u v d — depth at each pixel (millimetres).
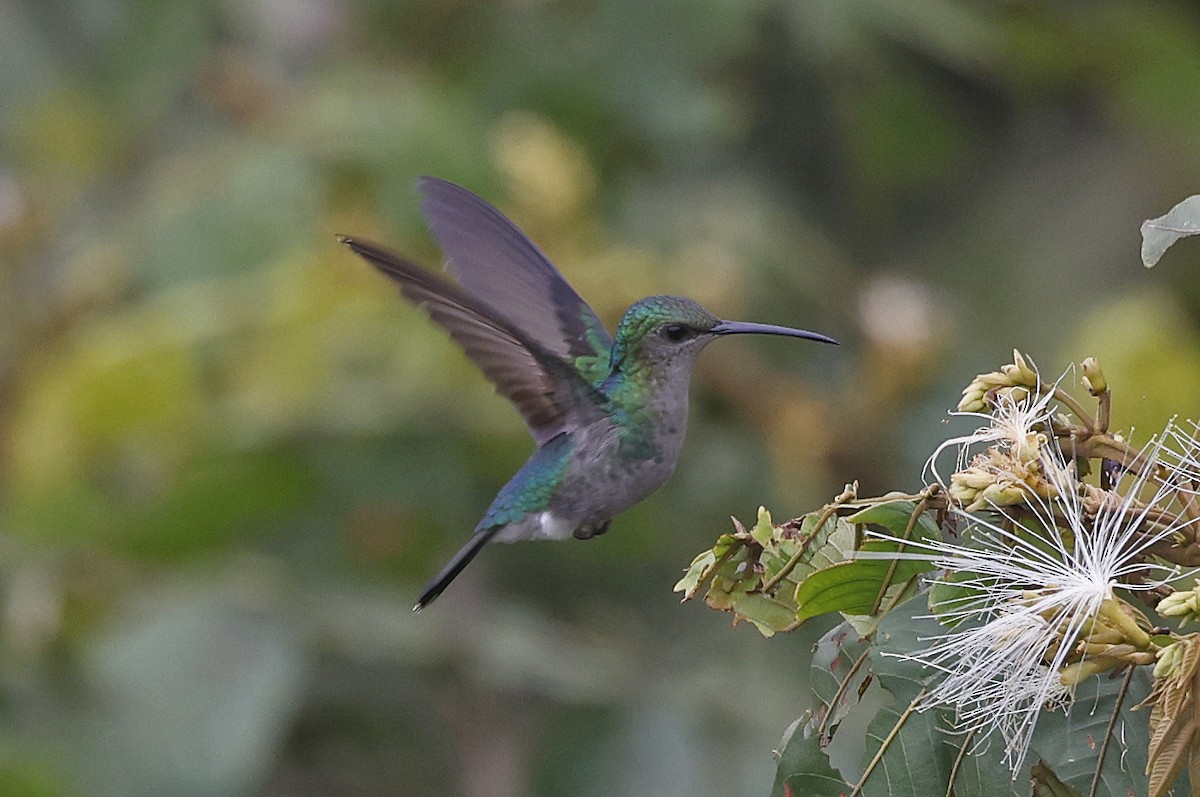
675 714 8430
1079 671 4289
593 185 9852
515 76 10422
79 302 9547
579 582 9359
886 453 9508
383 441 9055
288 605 8547
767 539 4785
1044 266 10969
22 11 11312
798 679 8867
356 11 10758
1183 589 4449
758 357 9953
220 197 9461
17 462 9266
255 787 8312
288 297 9172
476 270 7199
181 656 8312
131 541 9000
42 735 8180
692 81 10430
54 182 10672
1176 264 10953
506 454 9047
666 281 9266
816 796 4715
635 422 6445
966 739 4602
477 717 9164
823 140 11078
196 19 10984
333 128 9453
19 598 8742
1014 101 11414
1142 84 11047
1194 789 4137
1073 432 4609
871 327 9531
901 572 4668
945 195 11359
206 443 9031
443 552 9219
